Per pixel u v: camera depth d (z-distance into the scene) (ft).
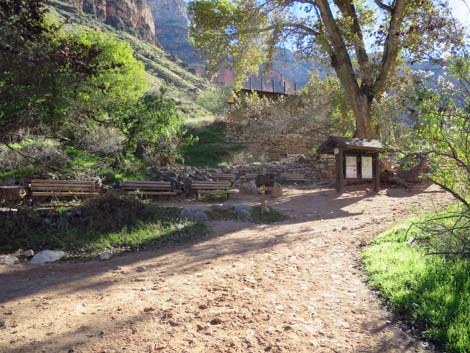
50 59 28.91
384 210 38.70
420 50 47.60
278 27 74.33
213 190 49.03
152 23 577.02
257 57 83.71
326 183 65.46
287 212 40.55
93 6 418.72
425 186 53.26
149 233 28.17
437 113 17.28
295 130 99.14
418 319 12.36
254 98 112.78
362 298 14.73
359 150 53.98
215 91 219.20
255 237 27.94
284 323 12.02
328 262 19.95
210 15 72.28
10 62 26.73
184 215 34.06
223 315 12.46
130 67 86.63
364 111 67.87
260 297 14.43
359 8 81.10
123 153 61.11
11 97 28.19
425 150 18.10
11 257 22.48
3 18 27.99
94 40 84.84
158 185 45.80
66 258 22.94
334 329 11.80
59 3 343.05
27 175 43.09
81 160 55.21
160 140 61.52
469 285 13.89
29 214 28.45
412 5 65.05
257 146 98.78
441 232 18.80
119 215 30.42
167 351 9.89
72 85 31.58
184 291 15.14
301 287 15.83
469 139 17.24
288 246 23.99
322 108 97.76
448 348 10.53
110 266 20.70
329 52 69.62
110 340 10.53
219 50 77.36
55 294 15.30
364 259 19.69
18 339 10.64
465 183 18.01
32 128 34.37
